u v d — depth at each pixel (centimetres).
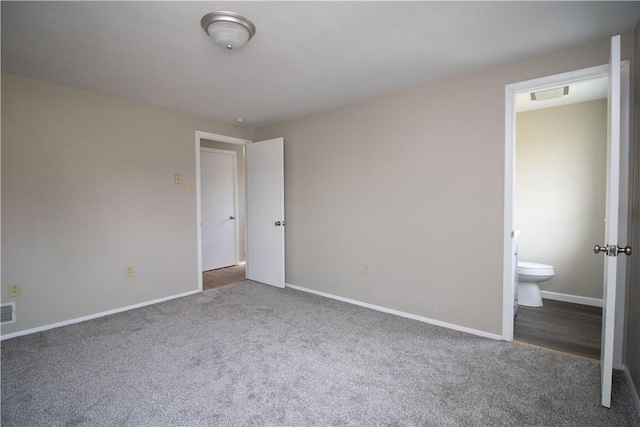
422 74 263
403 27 192
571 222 349
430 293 286
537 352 232
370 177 323
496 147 248
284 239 412
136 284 333
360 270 337
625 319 204
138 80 272
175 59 232
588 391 185
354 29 193
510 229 245
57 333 267
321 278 375
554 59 224
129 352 233
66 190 287
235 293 383
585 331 270
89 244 301
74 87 288
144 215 338
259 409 170
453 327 274
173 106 347
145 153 339
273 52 222
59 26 187
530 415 165
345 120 343
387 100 307
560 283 357
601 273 333
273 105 343
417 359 222
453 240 271
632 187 198
